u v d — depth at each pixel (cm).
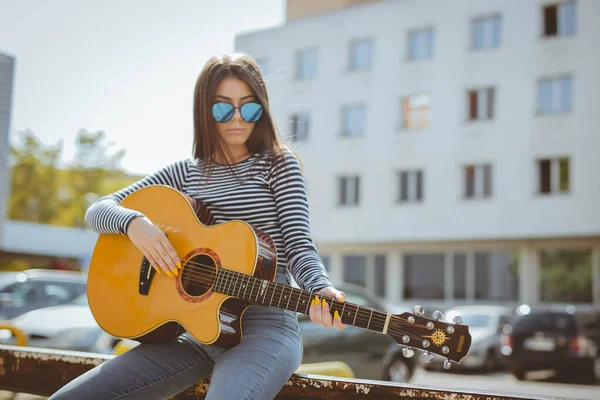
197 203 231
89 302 235
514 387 1345
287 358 205
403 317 194
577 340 1416
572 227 2458
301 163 238
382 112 2834
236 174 232
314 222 2934
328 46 2980
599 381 1447
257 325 211
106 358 239
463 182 2672
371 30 2892
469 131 2658
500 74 2620
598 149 2439
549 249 2559
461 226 2641
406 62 2806
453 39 2719
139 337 221
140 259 232
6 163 1697
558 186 2506
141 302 225
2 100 1496
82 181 4047
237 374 195
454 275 2714
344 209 2880
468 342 190
